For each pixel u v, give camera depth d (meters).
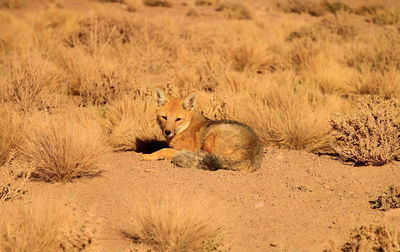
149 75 21.62
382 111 11.52
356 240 7.22
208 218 7.51
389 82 19.11
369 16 43.94
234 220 8.29
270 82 18.03
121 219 8.23
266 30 36.50
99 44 24.19
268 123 13.39
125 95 15.76
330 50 24.77
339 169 11.08
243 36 31.64
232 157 10.77
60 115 14.51
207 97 15.36
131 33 26.86
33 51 20.56
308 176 10.68
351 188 9.95
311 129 13.05
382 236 7.05
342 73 20.83
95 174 10.55
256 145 11.09
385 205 8.78
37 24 30.69
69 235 6.89
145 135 12.96
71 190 9.59
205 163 10.80
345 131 11.68
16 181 9.98
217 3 52.25
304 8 50.41
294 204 9.09
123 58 21.92
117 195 9.30
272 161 11.76
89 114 14.22
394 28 33.69
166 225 7.30
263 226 8.08
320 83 19.83
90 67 18.77
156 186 9.73
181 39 28.39
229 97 15.52
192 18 42.72
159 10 45.62
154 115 14.10
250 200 9.21
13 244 6.66
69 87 18.67
